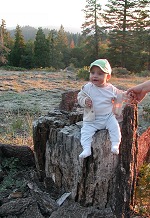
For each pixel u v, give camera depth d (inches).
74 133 142.7
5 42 2187.5
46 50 2030.0
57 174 149.6
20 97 479.5
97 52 1985.7
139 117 366.9
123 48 1784.0
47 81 735.7
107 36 1904.5
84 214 135.0
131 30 1770.4
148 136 178.4
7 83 645.9
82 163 137.3
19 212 134.3
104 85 130.0
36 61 2012.8
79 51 2544.3
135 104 131.2
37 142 155.6
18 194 145.9
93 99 129.0
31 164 174.4
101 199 140.8
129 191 133.6
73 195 143.6
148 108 376.8
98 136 132.8
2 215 133.1
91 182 138.9
